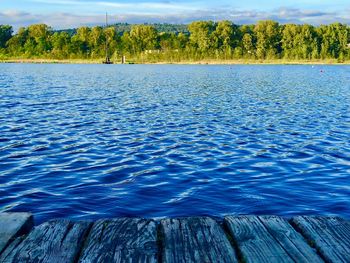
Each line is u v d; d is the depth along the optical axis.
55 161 12.68
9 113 22.59
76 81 50.91
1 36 144.12
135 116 22.47
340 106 28.11
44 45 135.00
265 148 14.92
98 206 8.80
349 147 15.12
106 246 3.18
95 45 133.00
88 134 17.17
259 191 9.85
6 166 11.98
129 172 11.55
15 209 8.59
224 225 3.72
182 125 19.78
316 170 11.86
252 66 113.62
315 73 77.69
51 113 22.98
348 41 126.00
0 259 2.97
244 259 2.99
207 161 12.91
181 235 3.37
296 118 22.58
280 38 127.88
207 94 36.16
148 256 3.02
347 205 8.91
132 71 80.69
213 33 129.25
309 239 3.34
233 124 20.30
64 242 3.24
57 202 9.02
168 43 131.25
